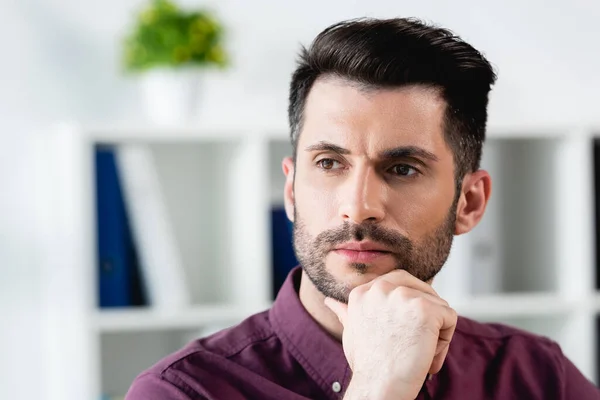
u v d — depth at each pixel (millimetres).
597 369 2836
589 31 3182
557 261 2898
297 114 1401
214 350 1438
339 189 1311
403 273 1290
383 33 1348
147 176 2641
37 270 2914
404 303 1248
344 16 3049
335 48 1337
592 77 3193
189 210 3033
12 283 2900
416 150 1310
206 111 2975
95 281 2596
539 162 2975
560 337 2889
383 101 1309
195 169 3035
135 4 2957
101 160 2617
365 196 1290
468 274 2822
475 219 1509
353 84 1317
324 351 1427
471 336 1623
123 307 2637
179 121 2740
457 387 1539
